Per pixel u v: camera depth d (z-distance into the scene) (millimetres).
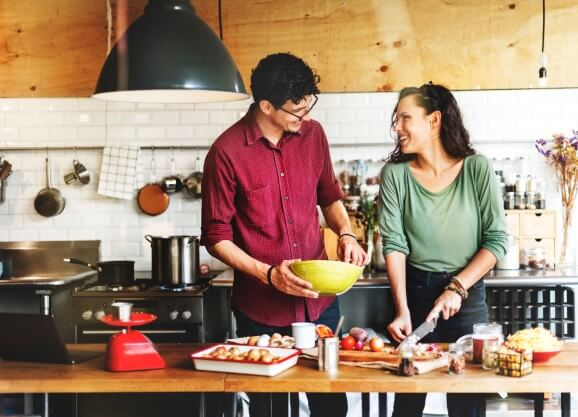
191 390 2711
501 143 5781
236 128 3312
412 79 5797
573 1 5762
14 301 5652
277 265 3295
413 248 3459
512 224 5523
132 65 2998
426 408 4676
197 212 5879
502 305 5180
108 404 3326
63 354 2998
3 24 5848
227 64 3135
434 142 3422
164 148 5840
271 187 3281
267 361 2744
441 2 5781
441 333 3443
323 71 5809
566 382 2668
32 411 3602
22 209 5887
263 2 5812
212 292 5375
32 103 5859
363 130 5805
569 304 5164
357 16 5805
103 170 5805
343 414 3320
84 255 5875
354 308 5496
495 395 4840
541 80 5367
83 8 5852
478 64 5789
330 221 3594
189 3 3193
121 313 2896
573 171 5539
